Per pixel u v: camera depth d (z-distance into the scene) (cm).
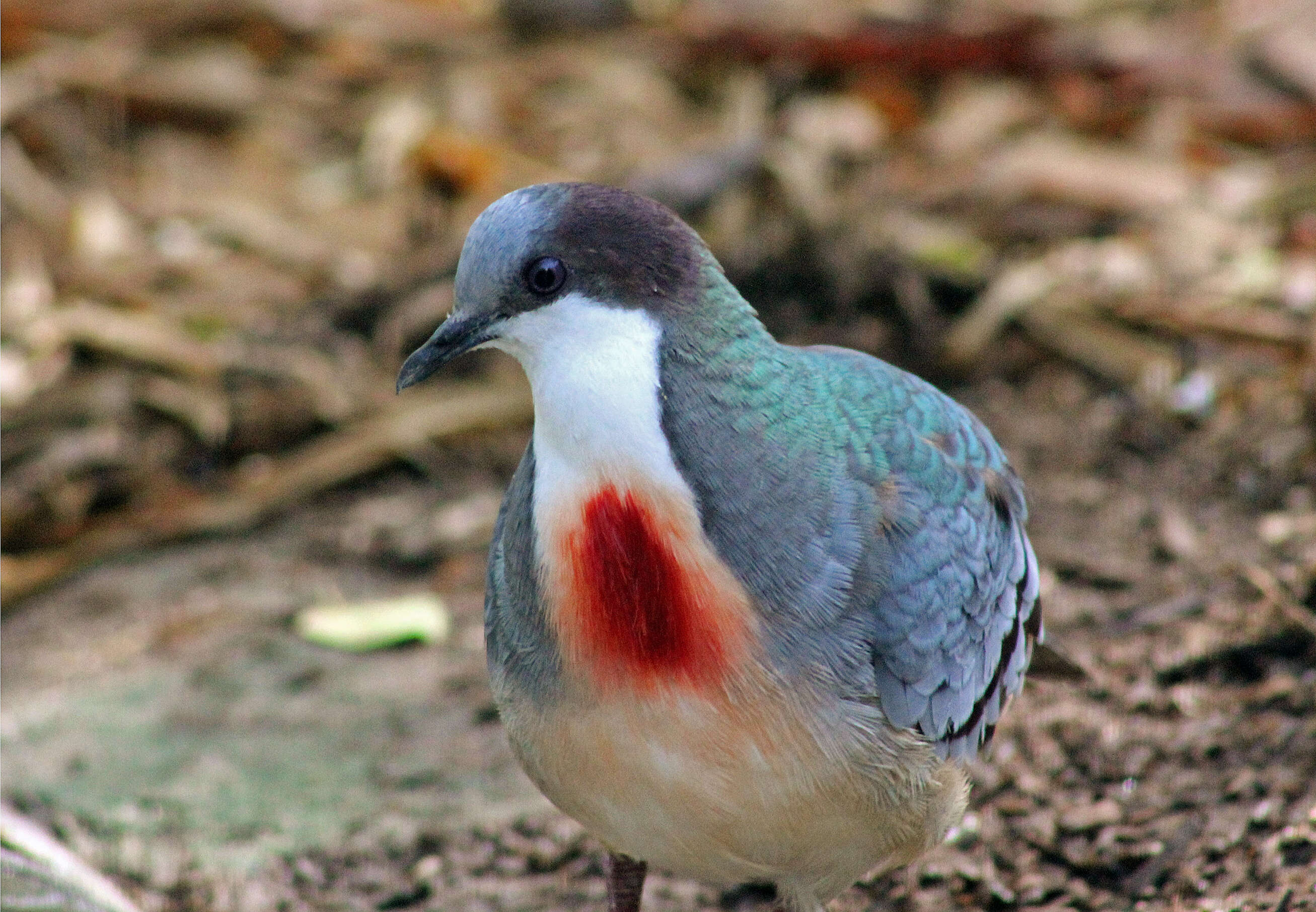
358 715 1000
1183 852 789
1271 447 1127
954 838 834
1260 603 962
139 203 1466
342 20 1655
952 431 733
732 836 686
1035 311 1288
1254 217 1358
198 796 932
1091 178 1408
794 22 1596
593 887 848
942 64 1547
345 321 1339
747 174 1387
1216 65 1527
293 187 1490
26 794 936
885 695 674
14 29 1584
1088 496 1112
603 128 1516
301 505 1222
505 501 726
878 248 1339
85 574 1163
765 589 656
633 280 658
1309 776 813
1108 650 952
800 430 667
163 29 1619
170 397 1269
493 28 1670
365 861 878
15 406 1257
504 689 702
